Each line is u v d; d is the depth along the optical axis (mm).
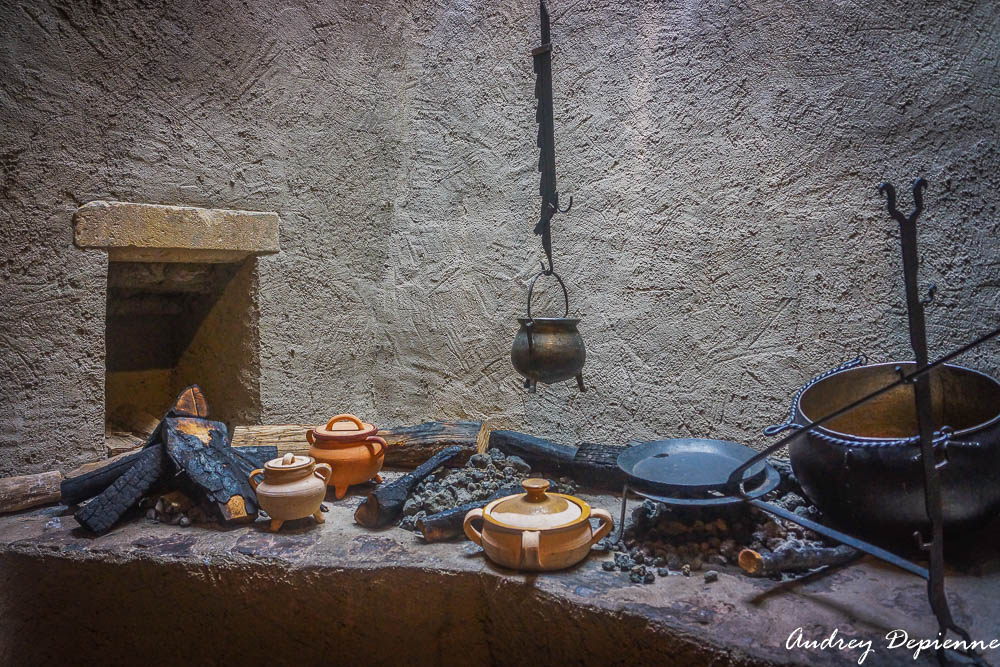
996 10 2148
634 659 1572
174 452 2186
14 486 2207
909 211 2273
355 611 1883
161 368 3260
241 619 1936
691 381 2672
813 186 2424
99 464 2408
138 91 2545
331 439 2346
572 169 2883
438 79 3186
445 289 3172
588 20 2826
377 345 3297
